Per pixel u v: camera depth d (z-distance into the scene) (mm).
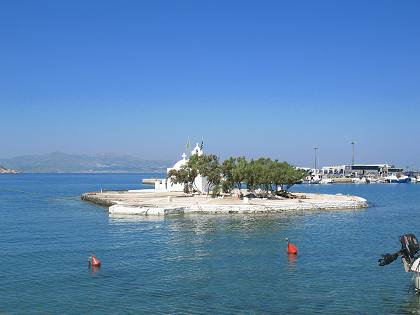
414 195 153000
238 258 41062
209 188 121250
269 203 89375
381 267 37469
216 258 41031
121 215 78562
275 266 37812
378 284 32312
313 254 43062
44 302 28281
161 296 29406
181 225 64250
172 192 137125
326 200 99938
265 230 59312
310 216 77250
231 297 29219
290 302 28250
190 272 35656
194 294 29828
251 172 101875
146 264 38594
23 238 53250
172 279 33531
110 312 26406
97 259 38281
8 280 33344
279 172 104312
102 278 33875
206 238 52438
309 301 28469
